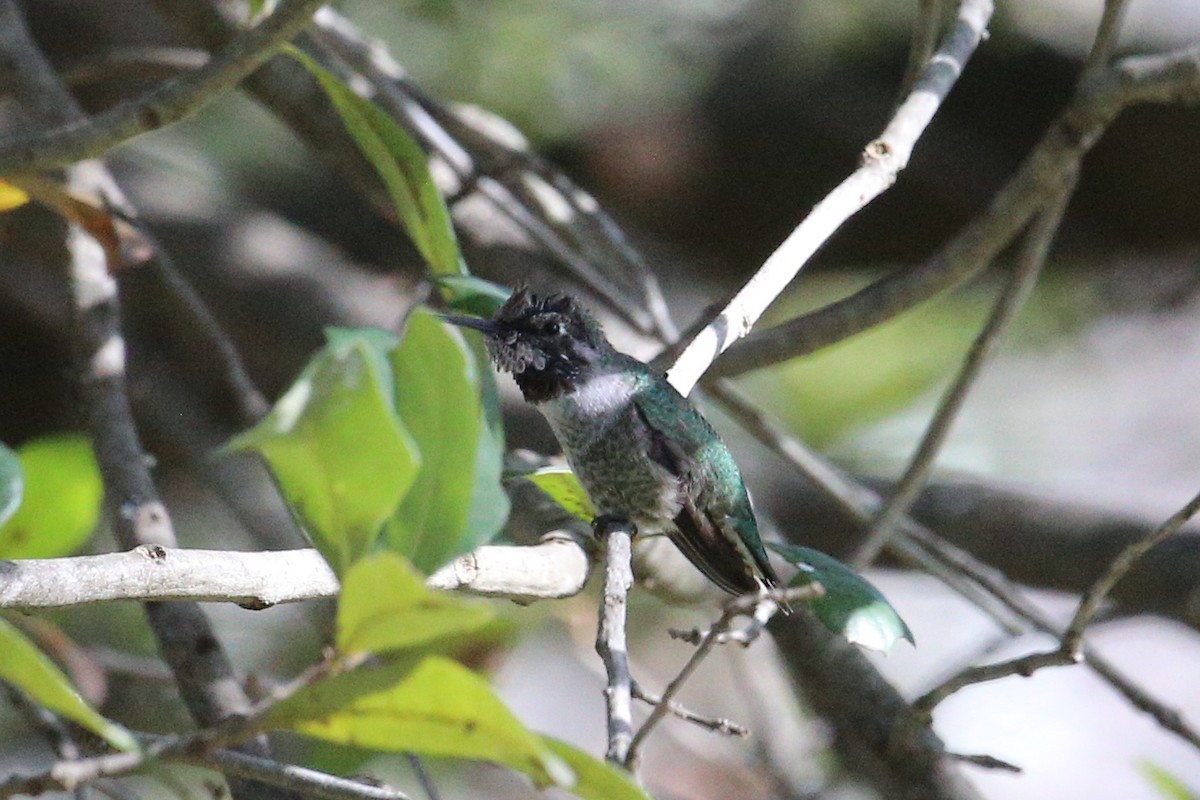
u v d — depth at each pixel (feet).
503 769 32.78
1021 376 46.06
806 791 31.37
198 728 20.53
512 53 40.50
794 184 50.24
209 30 29.71
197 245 39.01
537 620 31.40
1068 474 43.73
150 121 17.67
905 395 42.27
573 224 32.35
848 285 50.75
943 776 25.62
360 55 31.19
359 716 11.34
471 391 13.19
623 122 46.93
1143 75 23.43
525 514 23.41
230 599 15.64
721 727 14.12
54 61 45.85
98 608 34.96
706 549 25.63
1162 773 22.72
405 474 12.03
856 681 26.55
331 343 11.78
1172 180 48.91
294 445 11.87
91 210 22.26
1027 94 49.90
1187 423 46.09
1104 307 49.49
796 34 47.78
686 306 50.39
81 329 25.09
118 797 19.42
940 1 30.25
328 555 12.37
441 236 21.85
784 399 41.55
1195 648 46.57
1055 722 44.68
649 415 25.35
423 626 10.99
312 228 45.34
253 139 43.42
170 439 35.17
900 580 43.47
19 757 32.35
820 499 37.68
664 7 43.57
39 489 22.27
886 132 21.34
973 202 50.49
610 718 13.85
